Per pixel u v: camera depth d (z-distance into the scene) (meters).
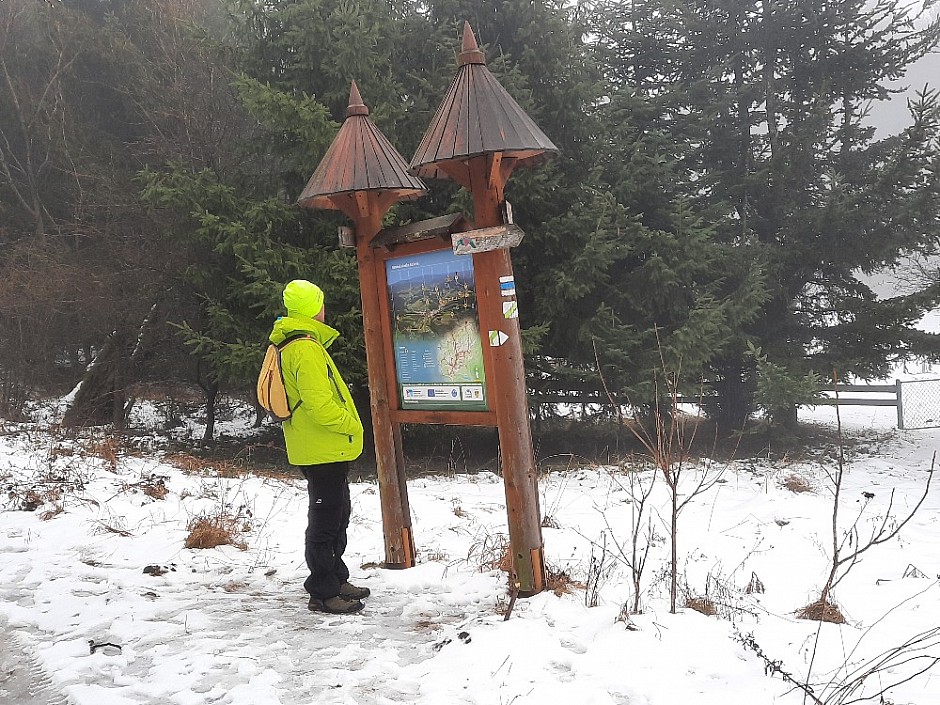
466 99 4.49
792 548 7.07
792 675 3.45
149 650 3.62
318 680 3.27
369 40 11.45
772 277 14.50
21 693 3.20
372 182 4.91
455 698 3.10
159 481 8.20
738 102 15.62
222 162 14.56
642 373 12.34
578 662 3.51
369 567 5.35
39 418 15.41
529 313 12.98
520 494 4.54
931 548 7.26
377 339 5.22
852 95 15.49
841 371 14.46
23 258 15.78
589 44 14.28
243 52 12.59
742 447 14.50
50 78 18.91
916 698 3.23
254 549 5.84
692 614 4.12
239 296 12.05
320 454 4.18
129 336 15.46
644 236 12.57
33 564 5.14
